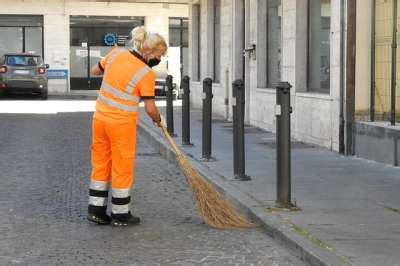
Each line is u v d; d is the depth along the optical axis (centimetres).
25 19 3247
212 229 744
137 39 745
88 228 746
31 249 662
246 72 1722
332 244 629
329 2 1271
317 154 1180
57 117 2045
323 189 887
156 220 786
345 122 1161
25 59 2769
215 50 2133
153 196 923
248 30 1716
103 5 3316
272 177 978
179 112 2161
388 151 1061
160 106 2425
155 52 749
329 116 1220
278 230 686
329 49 1272
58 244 681
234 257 639
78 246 674
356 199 825
